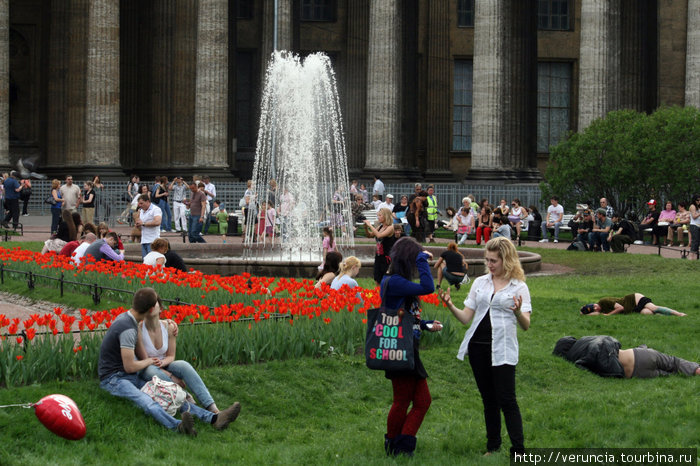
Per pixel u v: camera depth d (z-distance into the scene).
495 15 60.50
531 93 66.19
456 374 16.42
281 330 16.19
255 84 74.31
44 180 61.19
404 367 11.58
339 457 11.82
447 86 76.31
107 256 25.61
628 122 51.00
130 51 66.38
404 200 43.19
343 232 41.47
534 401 14.93
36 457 11.33
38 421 12.11
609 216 46.22
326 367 15.79
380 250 22.53
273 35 64.88
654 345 18.58
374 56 62.62
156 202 48.06
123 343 13.10
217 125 59.53
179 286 21.27
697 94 62.88
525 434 12.90
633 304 22.59
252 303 18.97
